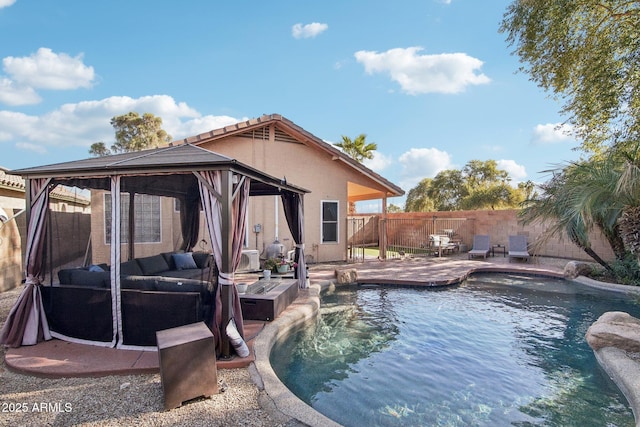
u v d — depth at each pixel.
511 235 13.88
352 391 4.26
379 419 3.66
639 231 6.90
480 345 5.70
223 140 11.67
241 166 4.67
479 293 9.22
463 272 10.97
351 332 6.30
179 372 3.40
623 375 4.14
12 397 3.57
